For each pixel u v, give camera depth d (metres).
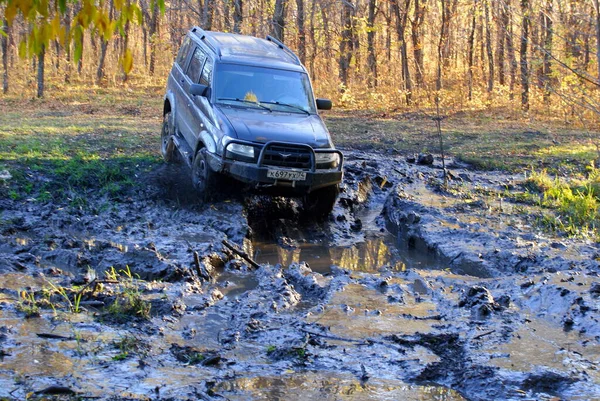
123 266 7.14
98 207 9.54
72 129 16.36
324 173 9.59
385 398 4.54
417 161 14.83
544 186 12.79
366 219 11.14
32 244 7.77
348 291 6.86
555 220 10.12
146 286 6.50
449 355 5.34
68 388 4.29
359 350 5.34
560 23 12.91
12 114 20.16
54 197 9.85
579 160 15.61
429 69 37.91
